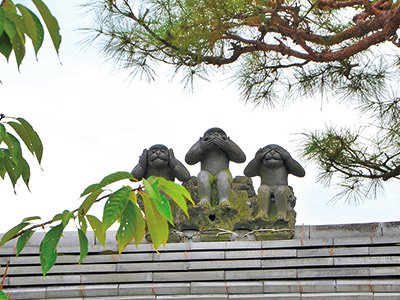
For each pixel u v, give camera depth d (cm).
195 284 1430
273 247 1449
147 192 437
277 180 1533
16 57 429
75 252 1488
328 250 1423
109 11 1470
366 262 1399
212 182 1545
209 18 1371
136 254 1470
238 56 1512
